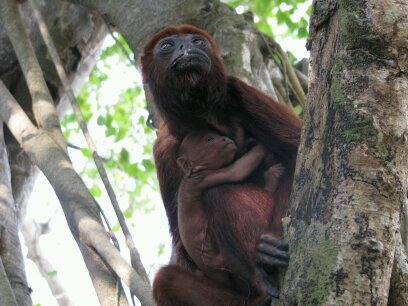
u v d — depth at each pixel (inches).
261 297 186.2
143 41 273.6
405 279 141.9
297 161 148.7
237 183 193.2
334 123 140.3
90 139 244.5
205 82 203.8
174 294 198.2
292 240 143.6
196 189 194.4
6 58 336.2
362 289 130.3
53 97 348.5
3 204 270.2
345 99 139.9
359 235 132.6
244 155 194.7
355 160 136.3
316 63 149.2
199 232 193.5
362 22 139.6
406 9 140.7
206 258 193.3
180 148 203.9
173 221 213.5
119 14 286.0
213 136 198.1
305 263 135.8
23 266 260.2
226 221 187.5
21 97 336.2
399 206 135.6
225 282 196.2
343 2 142.0
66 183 230.8
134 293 198.8
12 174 329.7
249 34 266.5
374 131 136.8
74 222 220.4
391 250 132.7
